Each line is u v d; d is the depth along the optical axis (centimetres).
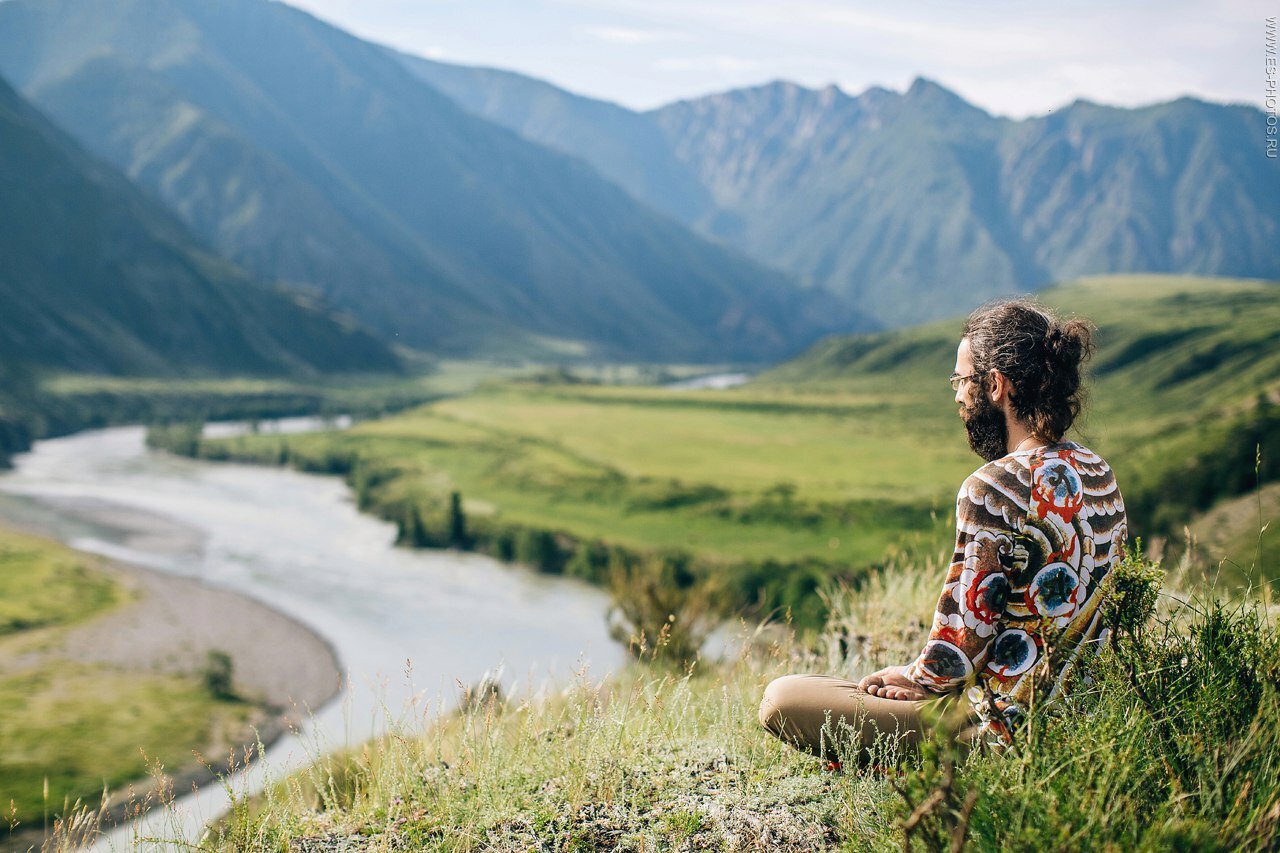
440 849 334
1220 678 296
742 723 418
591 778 377
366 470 13775
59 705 4328
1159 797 256
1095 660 291
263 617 6969
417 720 408
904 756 315
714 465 14538
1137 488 7212
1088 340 292
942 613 288
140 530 9950
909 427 18988
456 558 9588
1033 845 229
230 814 344
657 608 1043
